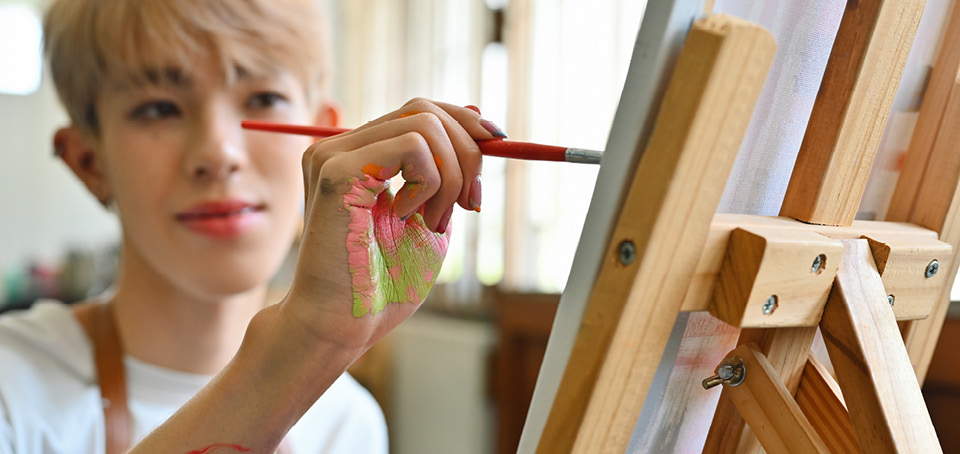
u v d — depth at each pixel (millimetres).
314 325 372
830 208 369
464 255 1926
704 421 445
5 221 2410
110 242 2553
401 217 388
